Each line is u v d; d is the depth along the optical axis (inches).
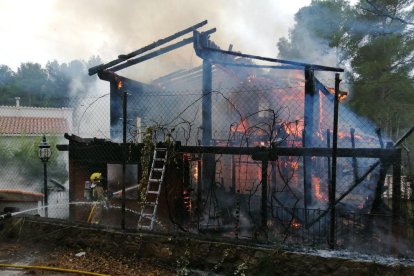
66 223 272.8
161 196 318.0
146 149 301.7
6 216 289.4
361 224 271.0
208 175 358.6
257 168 389.7
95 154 353.7
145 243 238.4
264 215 242.5
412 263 180.4
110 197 341.1
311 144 326.3
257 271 205.8
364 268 184.2
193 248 225.0
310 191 298.7
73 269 224.7
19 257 248.1
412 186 268.1
